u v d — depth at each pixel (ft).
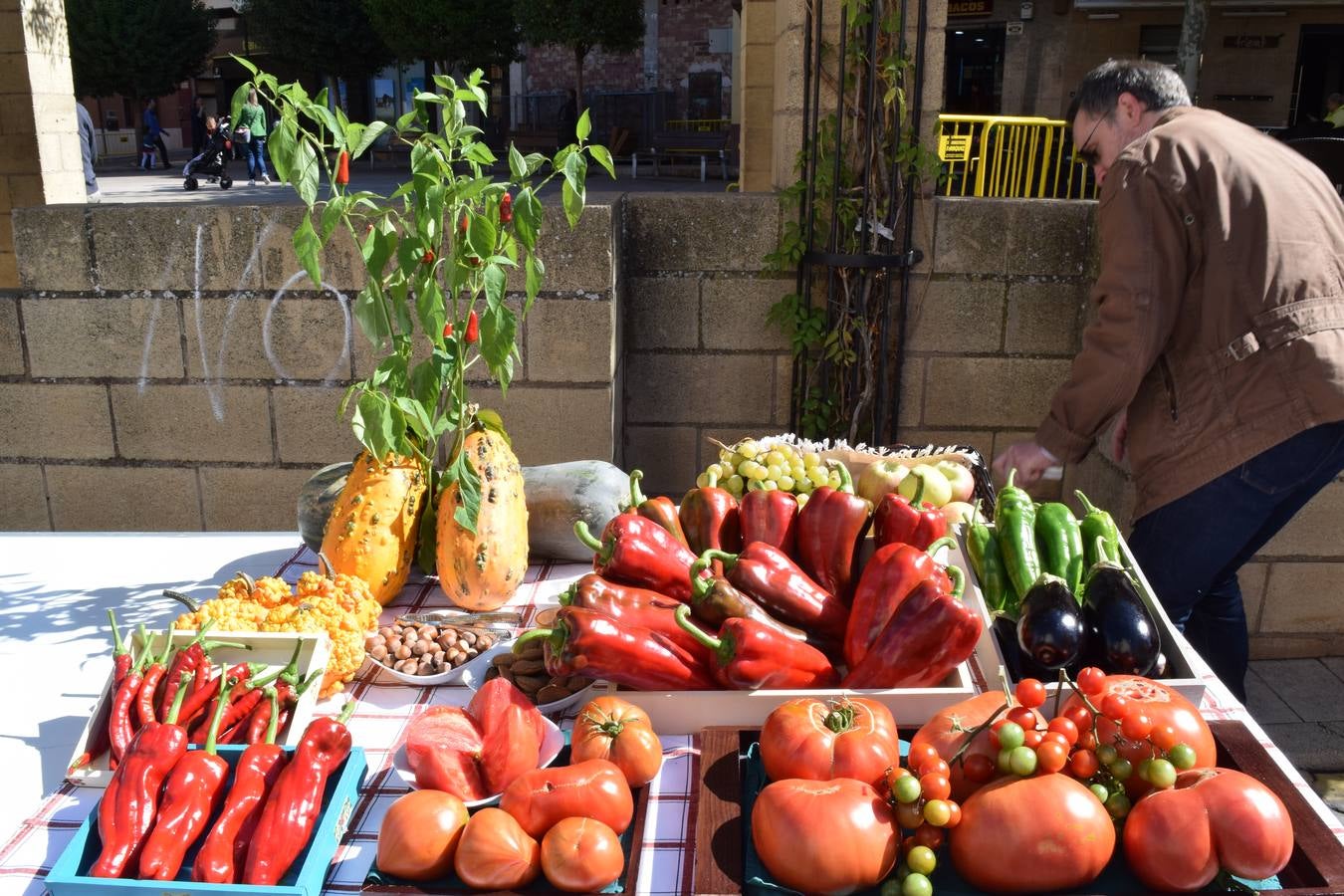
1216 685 5.94
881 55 12.24
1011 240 12.80
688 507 6.97
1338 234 8.30
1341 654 13.14
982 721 4.90
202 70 90.58
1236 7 48.14
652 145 68.95
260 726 5.34
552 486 8.21
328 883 4.67
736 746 5.22
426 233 6.92
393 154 79.20
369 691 6.26
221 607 6.16
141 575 8.28
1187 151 8.19
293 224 11.98
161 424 12.72
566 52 81.10
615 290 12.37
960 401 13.35
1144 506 8.93
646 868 4.66
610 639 5.51
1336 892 4.21
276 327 12.34
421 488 7.36
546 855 4.44
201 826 4.66
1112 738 4.61
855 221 12.65
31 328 12.41
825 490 6.63
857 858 4.28
